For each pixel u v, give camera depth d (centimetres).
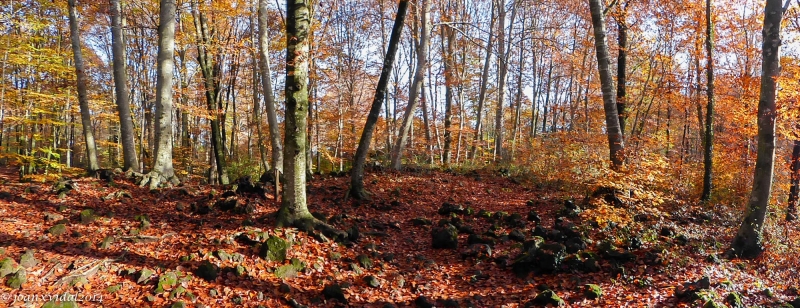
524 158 1744
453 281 694
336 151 2378
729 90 1545
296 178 802
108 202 916
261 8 1292
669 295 597
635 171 929
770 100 764
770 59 758
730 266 729
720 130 1886
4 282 512
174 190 1054
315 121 2041
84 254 626
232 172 2164
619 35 1366
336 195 1145
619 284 648
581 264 701
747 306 551
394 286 657
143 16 1836
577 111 2209
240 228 775
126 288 546
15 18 1416
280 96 2517
